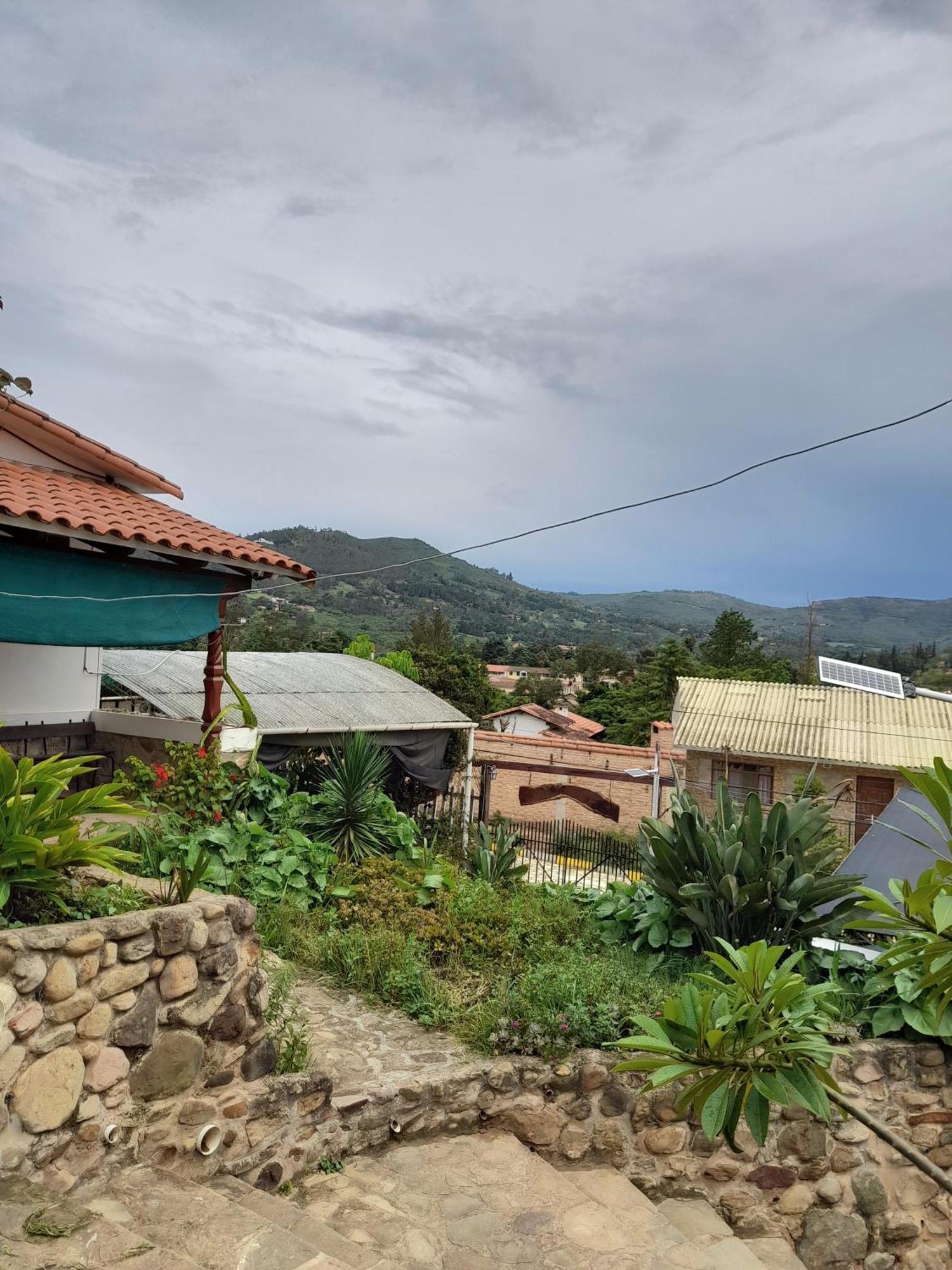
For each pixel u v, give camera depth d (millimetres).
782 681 48188
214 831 8859
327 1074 5387
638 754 24438
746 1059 4078
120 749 11305
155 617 9602
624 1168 6250
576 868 16375
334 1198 5027
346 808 10461
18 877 4227
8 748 10305
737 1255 5676
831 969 7406
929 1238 6805
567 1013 6672
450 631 65750
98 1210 3840
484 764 16984
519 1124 6172
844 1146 6605
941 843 8156
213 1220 3871
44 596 8688
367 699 15484
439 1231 4832
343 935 8141
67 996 3979
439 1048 6516
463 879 10266
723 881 7789
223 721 11273
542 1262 4652
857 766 22297
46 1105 3865
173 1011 4516
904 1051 6895
